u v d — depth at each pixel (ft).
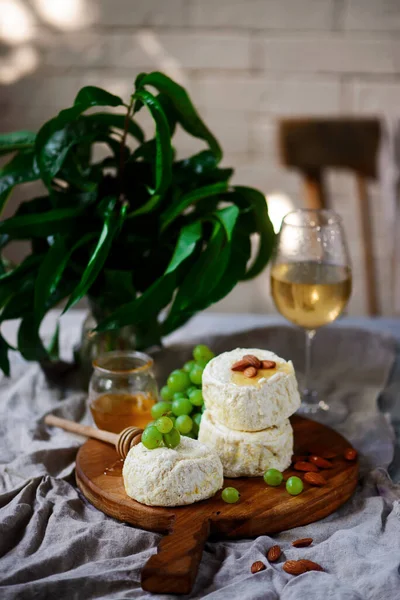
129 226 3.70
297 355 4.18
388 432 3.58
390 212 6.06
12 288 3.67
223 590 2.78
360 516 3.13
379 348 4.16
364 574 2.85
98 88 3.52
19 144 3.77
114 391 3.45
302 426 3.57
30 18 7.38
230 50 7.38
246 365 3.31
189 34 7.34
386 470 3.34
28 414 3.71
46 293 3.54
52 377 3.89
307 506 3.11
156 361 4.04
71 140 3.60
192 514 3.04
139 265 3.75
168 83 3.65
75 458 3.45
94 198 3.66
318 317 3.67
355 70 7.35
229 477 3.26
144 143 3.69
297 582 2.80
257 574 2.83
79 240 3.60
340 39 7.27
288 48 7.33
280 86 7.47
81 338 3.83
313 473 3.23
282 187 7.80
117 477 3.24
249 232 3.84
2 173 3.71
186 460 3.08
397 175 5.95
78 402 3.73
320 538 3.06
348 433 3.58
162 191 3.56
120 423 3.45
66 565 2.92
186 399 3.42
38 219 3.58
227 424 3.25
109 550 2.97
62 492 3.25
